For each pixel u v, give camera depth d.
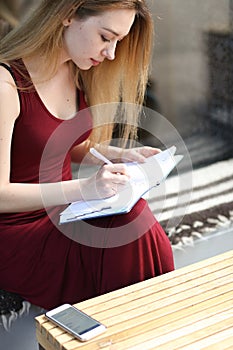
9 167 2.36
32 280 2.46
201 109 4.38
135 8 2.28
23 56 2.37
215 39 4.25
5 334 2.71
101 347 1.80
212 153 4.17
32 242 2.42
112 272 2.34
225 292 2.02
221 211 3.61
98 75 2.57
